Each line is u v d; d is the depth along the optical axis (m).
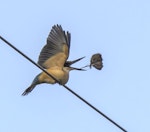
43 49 18.17
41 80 18.06
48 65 18.09
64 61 18.08
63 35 18.22
